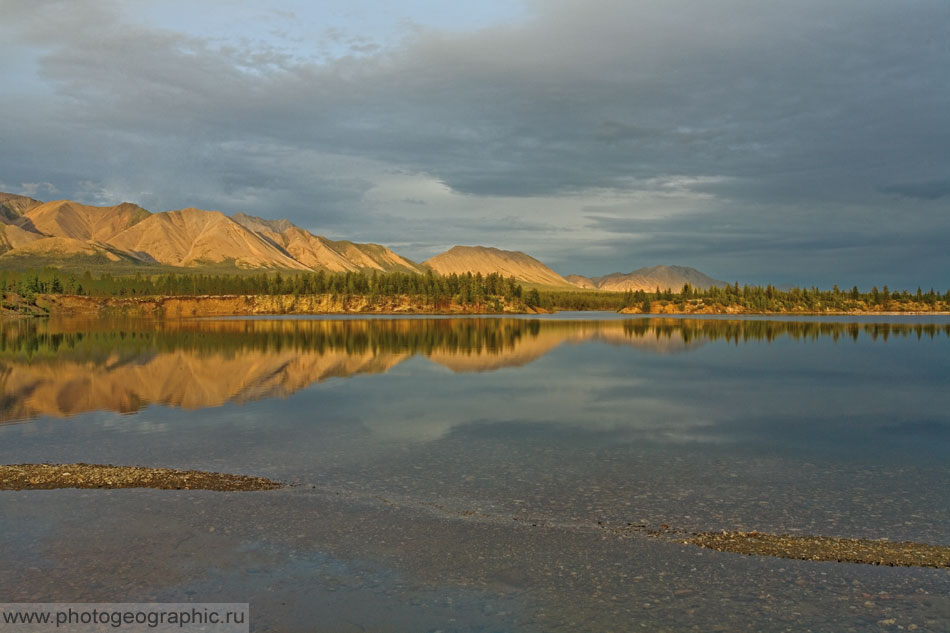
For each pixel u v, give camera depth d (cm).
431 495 2242
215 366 6538
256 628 1323
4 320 18512
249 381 5409
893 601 1447
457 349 9075
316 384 5275
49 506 2084
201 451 2900
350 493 2258
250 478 2436
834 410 4122
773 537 1844
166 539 1808
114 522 1941
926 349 9469
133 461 2719
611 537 1844
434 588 1509
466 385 5262
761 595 1476
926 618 1371
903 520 2005
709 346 10075
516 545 1777
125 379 5466
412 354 8194
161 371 6053
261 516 2006
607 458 2811
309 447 2991
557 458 2798
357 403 4284
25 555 1691
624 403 4362
